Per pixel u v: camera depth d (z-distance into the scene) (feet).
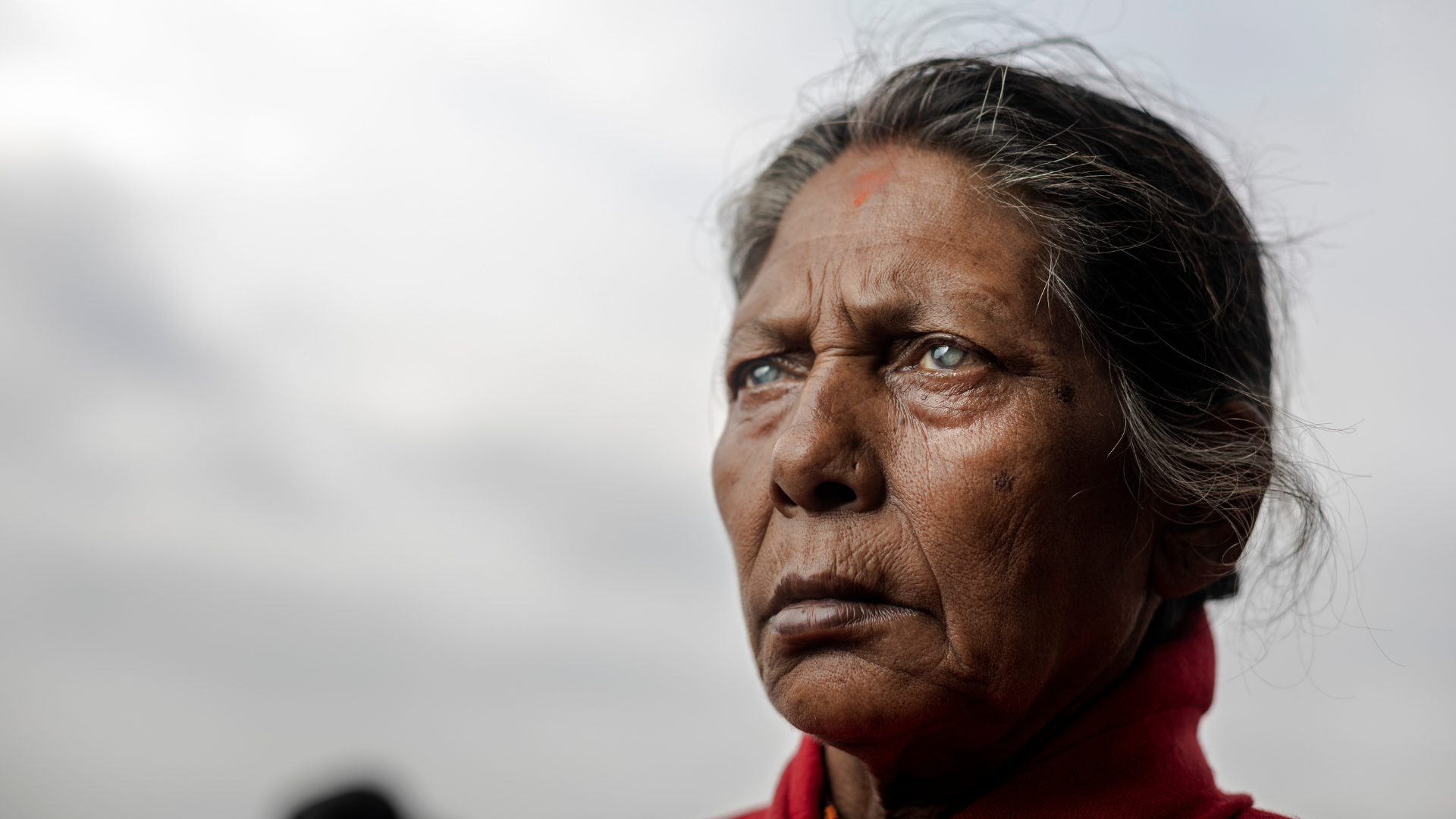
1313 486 4.33
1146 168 4.07
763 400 4.06
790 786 4.40
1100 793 3.69
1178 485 3.84
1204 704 4.17
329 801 7.41
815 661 3.48
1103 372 3.70
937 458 3.50
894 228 3.82
